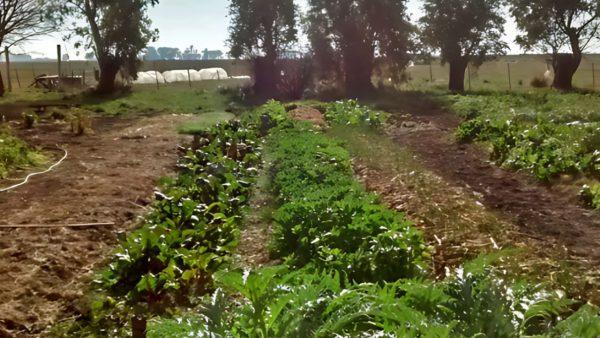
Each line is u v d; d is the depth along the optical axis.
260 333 3.89
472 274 4.23
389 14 34.81
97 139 17.14
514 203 9.71
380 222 6.60
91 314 5.73
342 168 11.66
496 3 37.66
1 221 8.57
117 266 6.56
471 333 3.68
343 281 5.57
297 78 34.12
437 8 37.38
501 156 13.64
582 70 67.06
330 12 34.88
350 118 19.61
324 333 3.79
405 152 14.09
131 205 9.63
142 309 5.72
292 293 4.20
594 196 9.56
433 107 26.88
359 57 35.19
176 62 73.19
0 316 5.59
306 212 7.32
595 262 6.61
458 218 8.13
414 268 5.78
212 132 15.80
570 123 16.44
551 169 11.33
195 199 9.41
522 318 3.91
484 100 26.91
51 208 9.27
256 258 7.30
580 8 36.56
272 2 34.81
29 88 41.00
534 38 37.97
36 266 6.81
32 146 15.20
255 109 24.03
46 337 5.32
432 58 39.31
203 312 4.01
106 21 35.25
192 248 7.11
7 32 34.97
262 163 13.11
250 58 36.47
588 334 3.71
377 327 4.09
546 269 6.19
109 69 35.41
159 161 13.59
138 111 26.12
